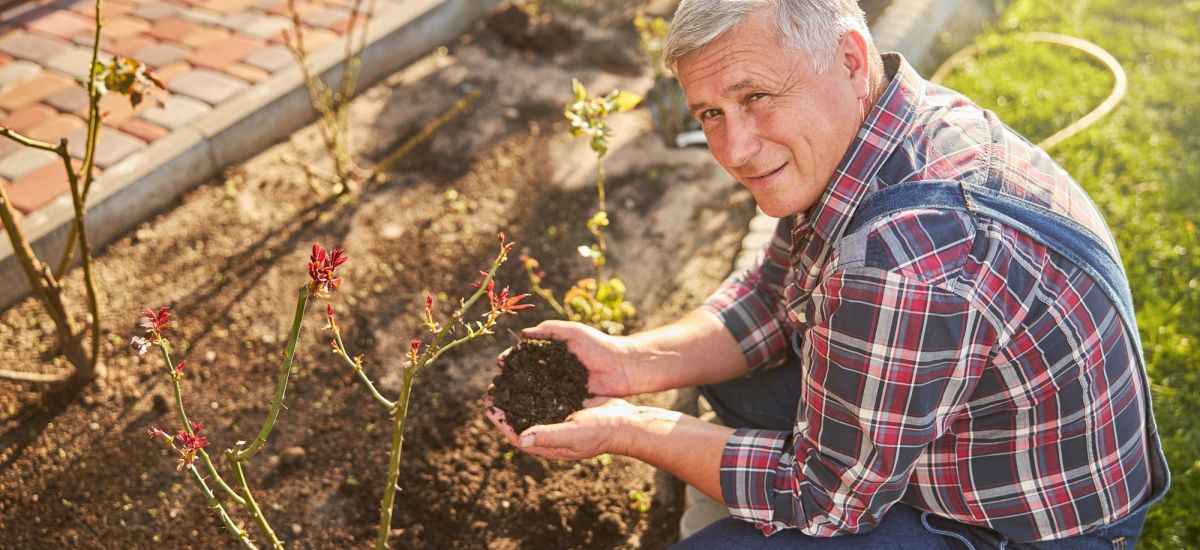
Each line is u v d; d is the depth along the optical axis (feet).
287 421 8.35
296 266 9.93
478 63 13.37
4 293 9.16
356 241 10.31
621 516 7.66
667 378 6.82
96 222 9.82
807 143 4.94
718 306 7.14
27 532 7.41
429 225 10.59
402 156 11.54
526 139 11.98
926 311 4.74
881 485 5.29
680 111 12.15
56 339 8.96
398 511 7.71
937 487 5.59
